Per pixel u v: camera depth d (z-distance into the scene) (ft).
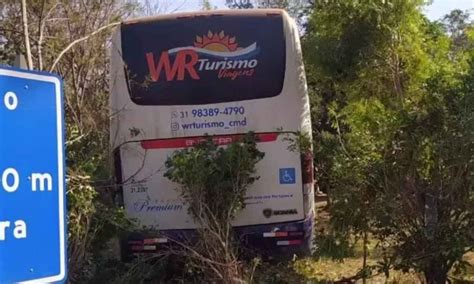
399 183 22.79
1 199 9.02
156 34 27.07
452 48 32.68
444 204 22.53
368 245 26.00
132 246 26.43
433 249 22.41
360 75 32.14
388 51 31.32
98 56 31.58
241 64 26.76
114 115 27.07
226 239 24.38
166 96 26.91
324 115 34.91
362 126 24.16
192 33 26.96
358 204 23.36
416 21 31.32
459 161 21.68
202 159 25.23
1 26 28.89
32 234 9.37
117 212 24.27
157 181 26.78
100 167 25.30
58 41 29.37
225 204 25.35
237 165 25.49
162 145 26.86
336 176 23.79
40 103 9.71
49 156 9.75
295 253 26.55
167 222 26.68
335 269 28.91
